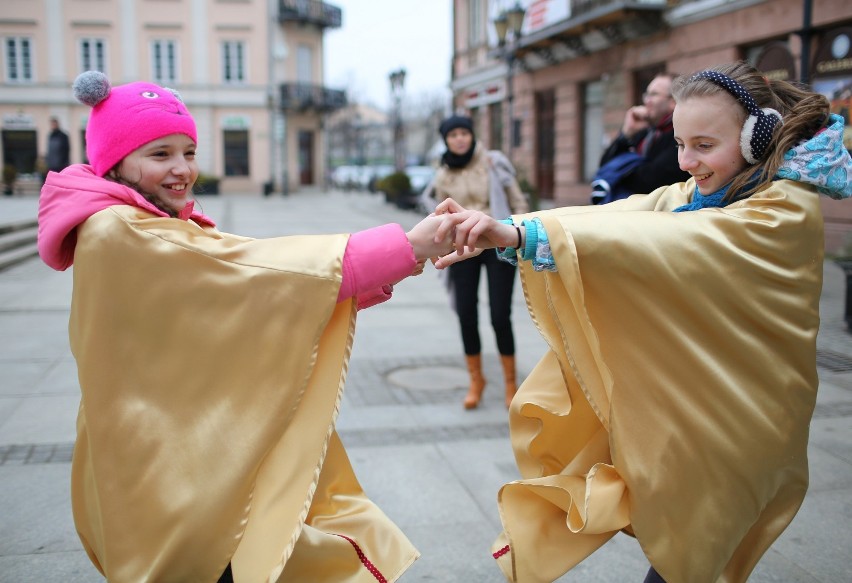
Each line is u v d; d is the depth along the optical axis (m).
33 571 2.69
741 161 1.83
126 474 1.60
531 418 2.08
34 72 32.41
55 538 2.92
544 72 19.39
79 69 32.72
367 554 1.82
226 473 1.60
